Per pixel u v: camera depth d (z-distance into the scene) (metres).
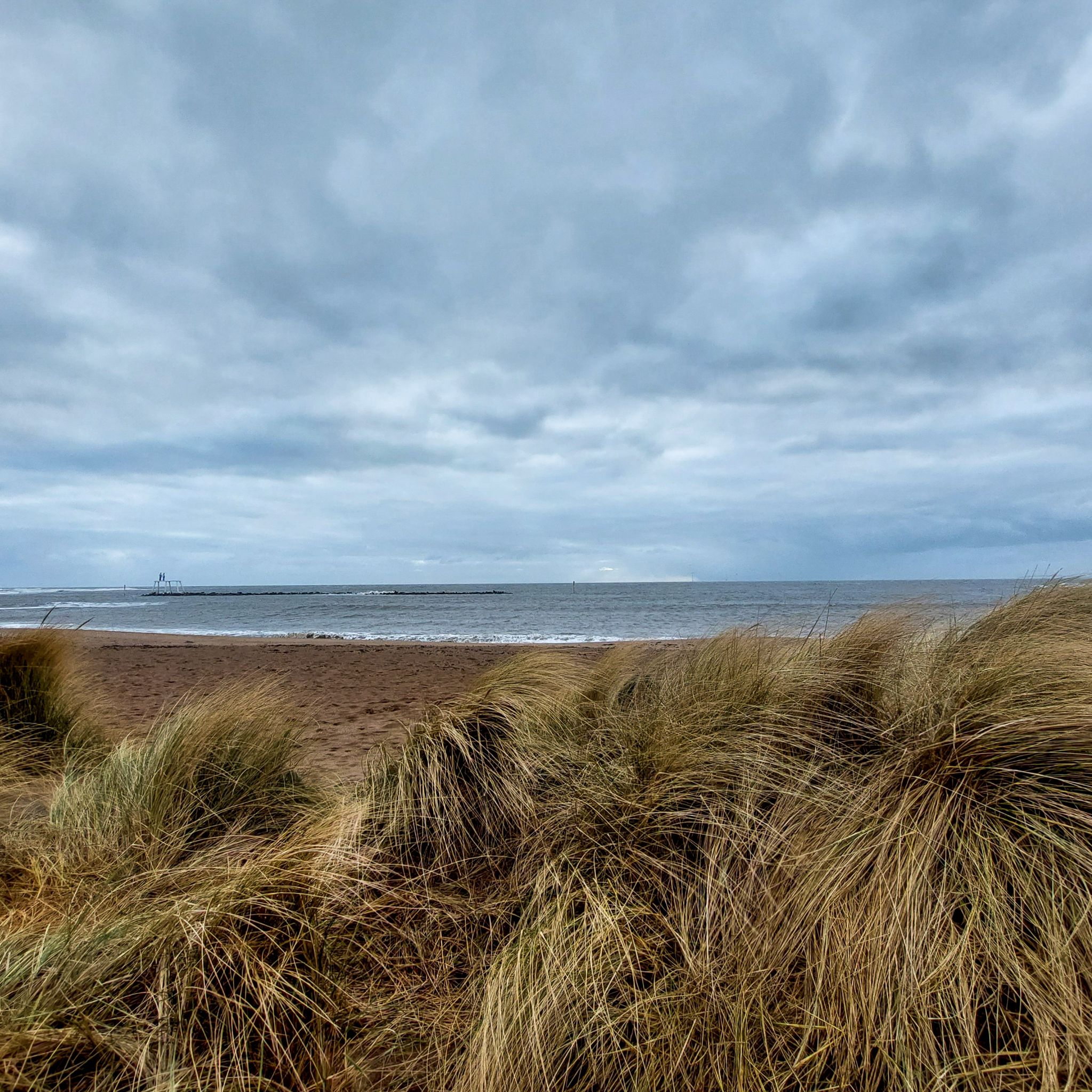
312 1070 1.86
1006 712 2.28
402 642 23.44
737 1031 1.79
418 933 2.47
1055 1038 1.62
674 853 2.49
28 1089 1.68
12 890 2.69
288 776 3.90
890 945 1.83
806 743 2.91
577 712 3.93
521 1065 1.77
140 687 10.27
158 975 1.99
